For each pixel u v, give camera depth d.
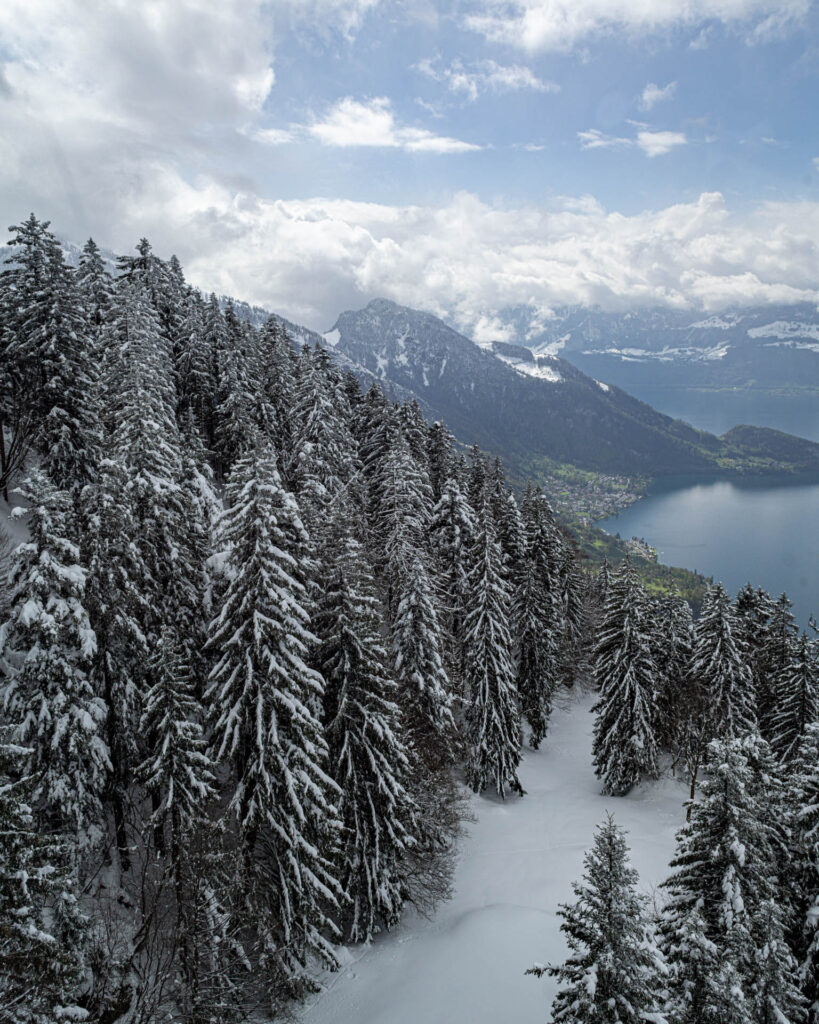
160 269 54.44
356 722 22.25
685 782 40.88
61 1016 14.41
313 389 46.00
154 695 18.59
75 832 19.86
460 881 28.30
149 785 17.97
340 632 21.91
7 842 13.77
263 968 19.75
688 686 40.72
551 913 24.97
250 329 60.06
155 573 24.61
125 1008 16.94
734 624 38.53
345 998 21.06
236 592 19.70
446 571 41.19
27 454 37.44
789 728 34.53
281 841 19.98
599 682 39.59
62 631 19.80
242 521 19.69
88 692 19.98
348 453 48.28
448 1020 19.89
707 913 15.90
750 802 15.59
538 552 47.72
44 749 19.33
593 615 67.50
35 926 14.77
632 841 31.34
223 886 17.89
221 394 50.41
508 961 22.12
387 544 36.34
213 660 26.25
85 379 31.50
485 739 34.56
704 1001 13.84
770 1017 14.56
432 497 49.75
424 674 29.77
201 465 35.03
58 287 31.59
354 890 22.89
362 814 22.83
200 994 17.05
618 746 37.47
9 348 31.56
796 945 17.48
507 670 34.16
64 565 19.48
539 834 32.56
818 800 17.95
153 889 20.83
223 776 26.27
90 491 20.97
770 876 16.34
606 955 12.67
